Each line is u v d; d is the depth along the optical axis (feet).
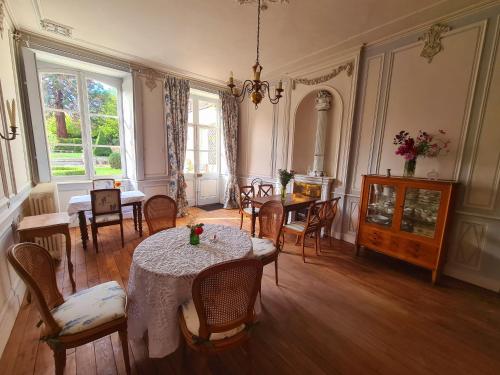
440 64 8.55
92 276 8.09
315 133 14.33
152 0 7.75
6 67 8.25
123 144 14.67
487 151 7.80
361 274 8.80
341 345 5.48
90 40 10.68
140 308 4.83
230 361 5.01
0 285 5.50
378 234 9.61
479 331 6.06
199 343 3.84
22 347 5.16
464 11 7.87
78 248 10.21
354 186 11.59
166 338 4.35
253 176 17.33
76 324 3.97
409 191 8.73
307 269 9.08
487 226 7.91
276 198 12.04
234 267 3.58
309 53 11.41
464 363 5.10
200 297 3.52
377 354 5.26
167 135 14.92
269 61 12.47
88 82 13.09
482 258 8.09
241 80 15.97
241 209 12.73
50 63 11.76
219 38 10.19
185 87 15.16
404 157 9.32
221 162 19.52
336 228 12.39
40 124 10.57
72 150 12.98
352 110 11.12
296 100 13.76
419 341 5.67
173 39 10.39
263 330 5.88
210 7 8.02
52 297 4.44
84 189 13.00
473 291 7.85
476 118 7.95
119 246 10.48
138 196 11.35
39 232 7.00
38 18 9.04
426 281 8.43
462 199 8.35
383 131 10.29
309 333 5.82
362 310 6.75
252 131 17.04
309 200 11.68
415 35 9.10
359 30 9.31
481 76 7.76
